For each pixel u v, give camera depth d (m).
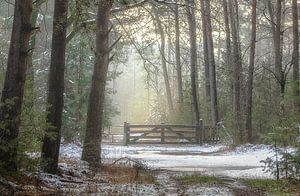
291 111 19.59
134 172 16.33
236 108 33.25
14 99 11.06
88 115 18.45
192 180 14.22
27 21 11.25
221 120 40.50
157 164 21.05
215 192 11.32
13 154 11.22
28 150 12.25
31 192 10.30
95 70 18.55
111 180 14.39
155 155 26.66
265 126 33.66
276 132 14.43
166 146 35.22
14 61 11.19
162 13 23.66
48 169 13.23
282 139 14.24
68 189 11.41
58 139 13.48
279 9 30.09
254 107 34.62
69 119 28.38
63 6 13.33
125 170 17.00
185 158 24.62
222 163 21.95
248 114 31.86
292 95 17.59
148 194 10.78
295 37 29.64
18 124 11.23
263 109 34.38
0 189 9.88
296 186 13.07
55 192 10.66
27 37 11.30
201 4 38.03
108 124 35.72
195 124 39.84
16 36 11.21
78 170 15.32
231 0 35.97
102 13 18.00
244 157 25.23
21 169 11.88
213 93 38.66
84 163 17.19
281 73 27.88
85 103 29.92
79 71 29.92
